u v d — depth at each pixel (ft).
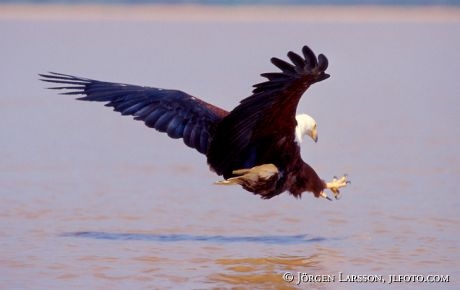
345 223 45.47
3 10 323.57
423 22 255.91
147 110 35.88
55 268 37.19
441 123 80.64
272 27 233.55
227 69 127.13
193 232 43.62
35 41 185.26
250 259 38.93
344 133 74.95
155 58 146.72
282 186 36.63
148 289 34.68
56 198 50.67
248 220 46.19
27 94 102.42
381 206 48.93
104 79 113.39
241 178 35.53
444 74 125.18
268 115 34.27
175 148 68.49
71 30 223.51
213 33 212.84
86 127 78.89
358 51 161.68
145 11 332.60
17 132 75.77
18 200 49.93
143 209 48.39
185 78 114.83
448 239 42.19
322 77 31.35
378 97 100.22
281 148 35.70
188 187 54.19
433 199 50.47
